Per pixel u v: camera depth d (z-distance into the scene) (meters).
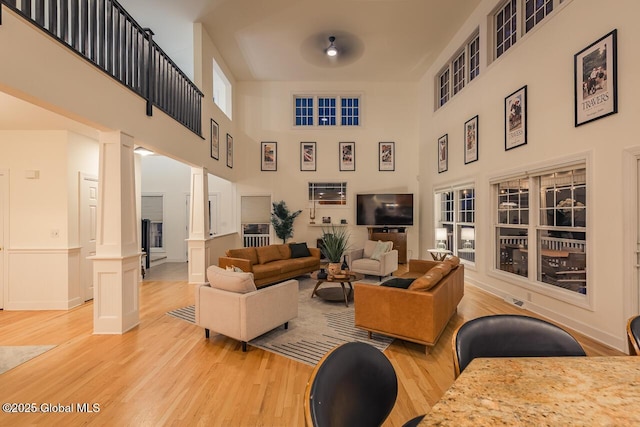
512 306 4.26
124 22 3.53
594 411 0.72
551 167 3.63
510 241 4.63
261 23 5.71
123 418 1.95
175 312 4.10
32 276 4.16
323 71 7.68
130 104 3.55
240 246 8.24
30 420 1.93
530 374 0.91
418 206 8.20
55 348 2.97
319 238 8.27
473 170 5.39
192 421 1.92
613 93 2.88
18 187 4.18
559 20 3.51
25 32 2.25
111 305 3.35
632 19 2.73
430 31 5.98
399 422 1.91
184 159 5.02
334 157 8.35
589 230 3.14
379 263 5.82
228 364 2.65
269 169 8.30
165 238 8.45
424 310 2.79
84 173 4.54
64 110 2.64
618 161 2.86
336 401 0.82
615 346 2.89
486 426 0.67
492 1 4.86
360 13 5.44
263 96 8.29
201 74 5.77
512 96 4.30
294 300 3.43
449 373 2.50
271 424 1.90
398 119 8.33
